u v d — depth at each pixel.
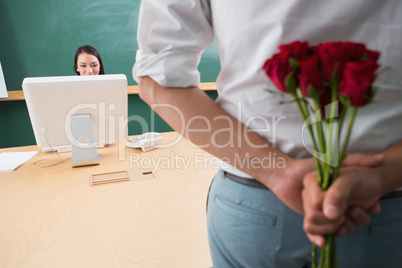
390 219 0.47
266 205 0.50
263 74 0.45
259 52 0.45
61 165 1.62
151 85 0.53
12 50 2.96
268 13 0.43
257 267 0.54
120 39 3.25
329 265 0.42
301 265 0.52
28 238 0.98
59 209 1.15
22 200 1.23
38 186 1.36
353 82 0.31
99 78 1.54
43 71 3.10
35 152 1.84
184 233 1.00
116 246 0.94
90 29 3.14
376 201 0.43
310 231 0.41
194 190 1.31
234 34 0.46
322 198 0.39
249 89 0.48
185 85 0.51
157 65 0.50
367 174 0.41
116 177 1.44
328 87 0.38
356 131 0.45
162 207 1.16
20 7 2.90
